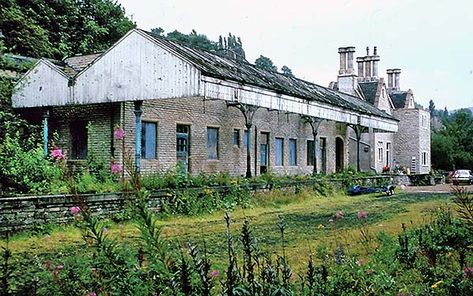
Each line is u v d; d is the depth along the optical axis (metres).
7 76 22.75
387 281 5.41
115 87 18.72
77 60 23.03
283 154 30.00
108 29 39.03
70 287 3.99
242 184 19.25
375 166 44.25
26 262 6.91
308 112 25.52
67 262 5.67
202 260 3.44
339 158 36.84
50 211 11.93
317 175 27.55
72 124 21.25
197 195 16.69
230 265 3.39
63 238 10.99
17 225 11.29
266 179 22.08
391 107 50.56
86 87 19.34
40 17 33.78
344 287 5.06
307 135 32.31
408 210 17.78
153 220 2.72
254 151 27.34
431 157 58.50
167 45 17.70
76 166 20.19
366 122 33.03
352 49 45.78
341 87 46.12
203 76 17.30
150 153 20.84
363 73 52.56
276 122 29.19
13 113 21.27
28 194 12.61
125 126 19.81
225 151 25.00
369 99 46.94
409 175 40.59
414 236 8.55
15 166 13.45
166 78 17.72
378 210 18.17
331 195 25.64
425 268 6.21
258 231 12.12
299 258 7.91
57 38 34.94
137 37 18.23
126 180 2.85
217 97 18.20
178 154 22.33
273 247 9.30
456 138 59.84
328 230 12.14
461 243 7.25
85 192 13.16
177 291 2.84
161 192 15.46
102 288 3.70
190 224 14.07
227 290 3.22
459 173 43.12
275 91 22.31
